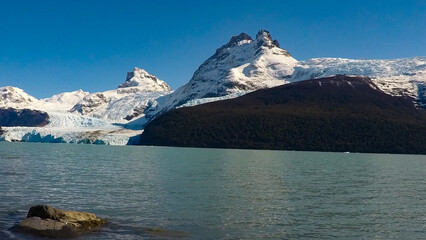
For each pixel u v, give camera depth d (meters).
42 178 50.12
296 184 49.19
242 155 126.00
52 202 34.19
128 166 71.19
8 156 94.19
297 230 26.92
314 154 152.88
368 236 25.86
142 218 29.20
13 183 44.78
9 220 27.48
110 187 43.41
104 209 31.92
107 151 136.25
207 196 38.72
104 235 24.78
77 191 40.19
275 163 88.12
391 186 49.06
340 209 33.97
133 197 37.34
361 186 48.69
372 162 103.06
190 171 63.22
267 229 27.03
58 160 84.19
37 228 24.56
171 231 26.06
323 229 27.28
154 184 46.38
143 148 179.62
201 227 27.19
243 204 35.12
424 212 33.12
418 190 45.66
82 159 89.50
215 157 108.81
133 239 24.16
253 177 55.78
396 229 27.58
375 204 36.53
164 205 33.94
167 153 128.88
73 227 25.67
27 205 32.59
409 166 88.94
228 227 27.31
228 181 50.47
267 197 39.00
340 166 84.06
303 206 34.94
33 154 105.75
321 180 54.34
